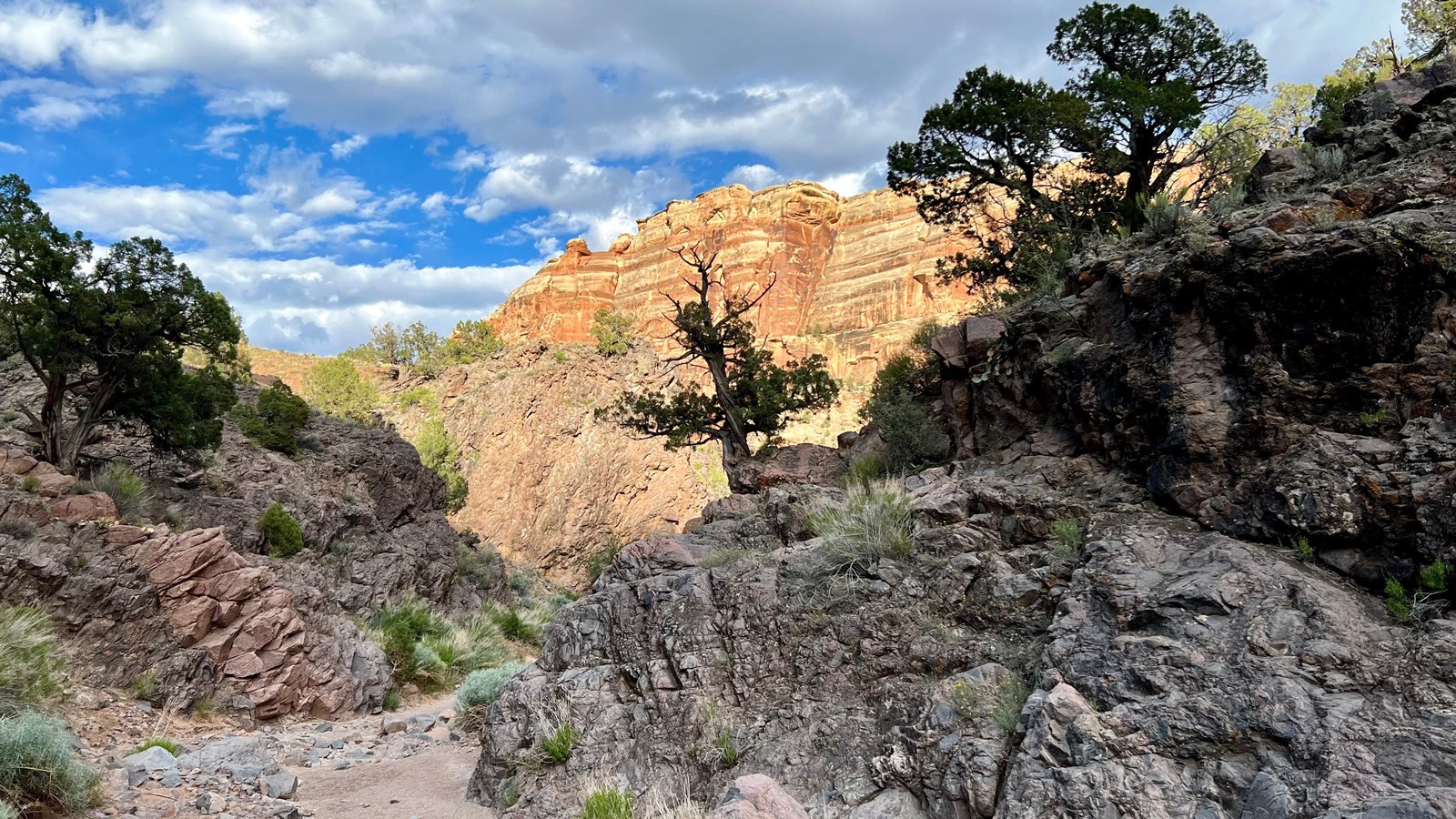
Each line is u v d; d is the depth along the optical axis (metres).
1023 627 6.86
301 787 10.11
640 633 9.09
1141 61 19.58
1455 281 6.46
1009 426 10.38
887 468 11.73
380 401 83.25
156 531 16.83
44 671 12.23
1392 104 9.81
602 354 87.44
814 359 20.34
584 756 8.11
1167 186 17.70
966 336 11.33
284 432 34.53
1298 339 7.01
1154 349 8.16
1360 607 5.52
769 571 8.77
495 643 28.50
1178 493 7.28
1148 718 5.18
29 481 17.38
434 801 9.16
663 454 83.69
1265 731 4.83
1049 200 17.98
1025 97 18.81
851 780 6.28
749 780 4.83
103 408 22.66
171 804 8.20
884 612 7.52
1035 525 7.94
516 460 78.75
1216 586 5.87
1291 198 8.41
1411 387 6.37
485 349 93.19
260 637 16.58
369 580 29.27
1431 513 5.55
